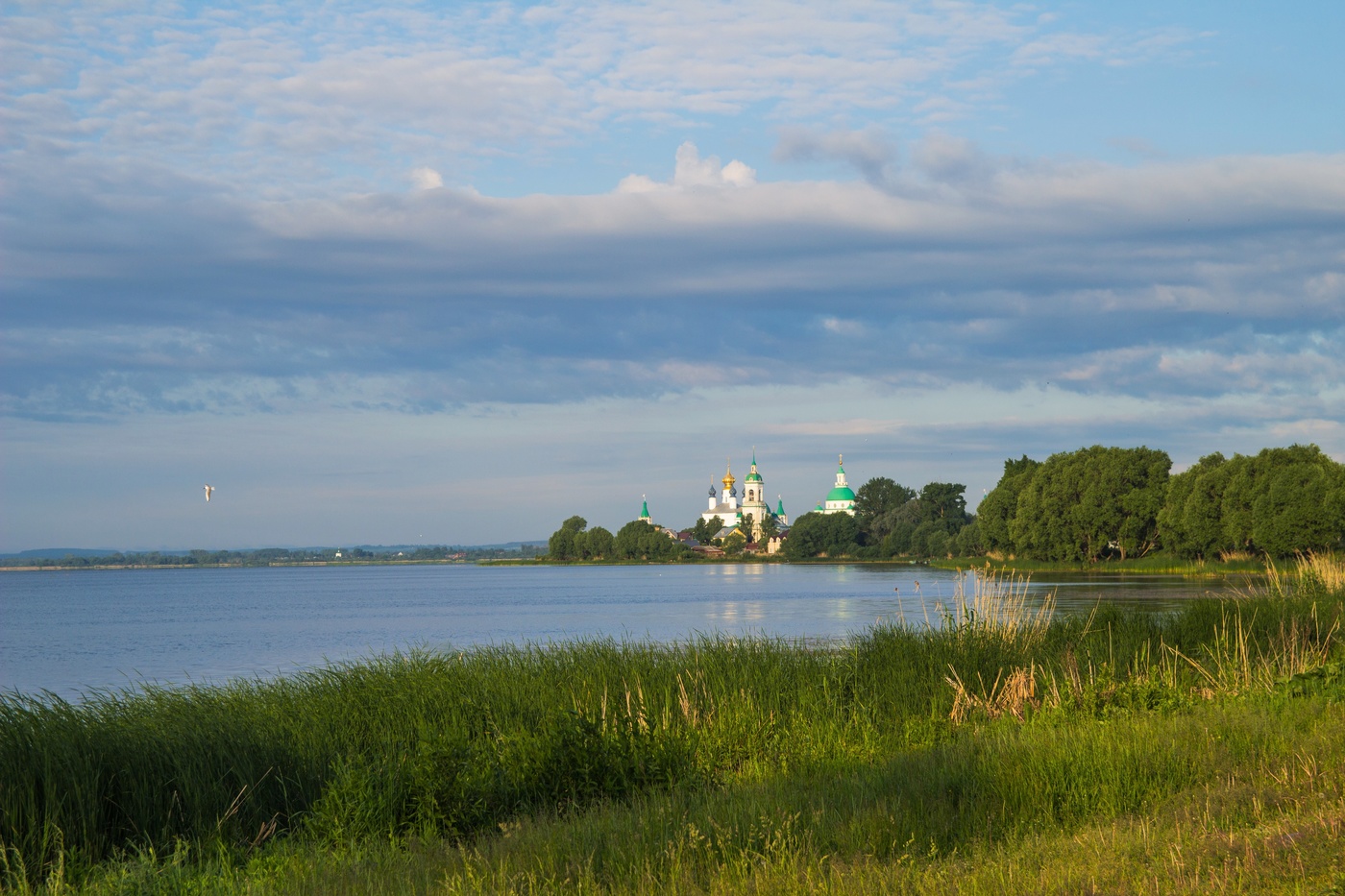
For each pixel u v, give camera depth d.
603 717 13.99
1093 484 109.50
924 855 8.30
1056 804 9.61
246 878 9.23
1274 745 10.55
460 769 11.89
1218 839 7.70
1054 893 6.96
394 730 15.30
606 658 19.19
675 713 15.63
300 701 16.94
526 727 14.66
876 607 65.94
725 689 16.81
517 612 77.00
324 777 12.67
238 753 12.41
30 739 11.27
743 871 7.83
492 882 8.12
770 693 16.94
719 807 10.04
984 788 10.11
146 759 11.70
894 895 7.18
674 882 7.70
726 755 13.95
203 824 11.09
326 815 10.94
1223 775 9.85
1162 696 15.15
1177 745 10.67
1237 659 17.70
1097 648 19.58
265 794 12.21
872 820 9.03
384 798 11.15
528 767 12.18
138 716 14.57
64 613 91.25
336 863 9.35
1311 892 6.50
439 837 10.65
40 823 10.35
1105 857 7.64
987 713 16.27
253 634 60.44
